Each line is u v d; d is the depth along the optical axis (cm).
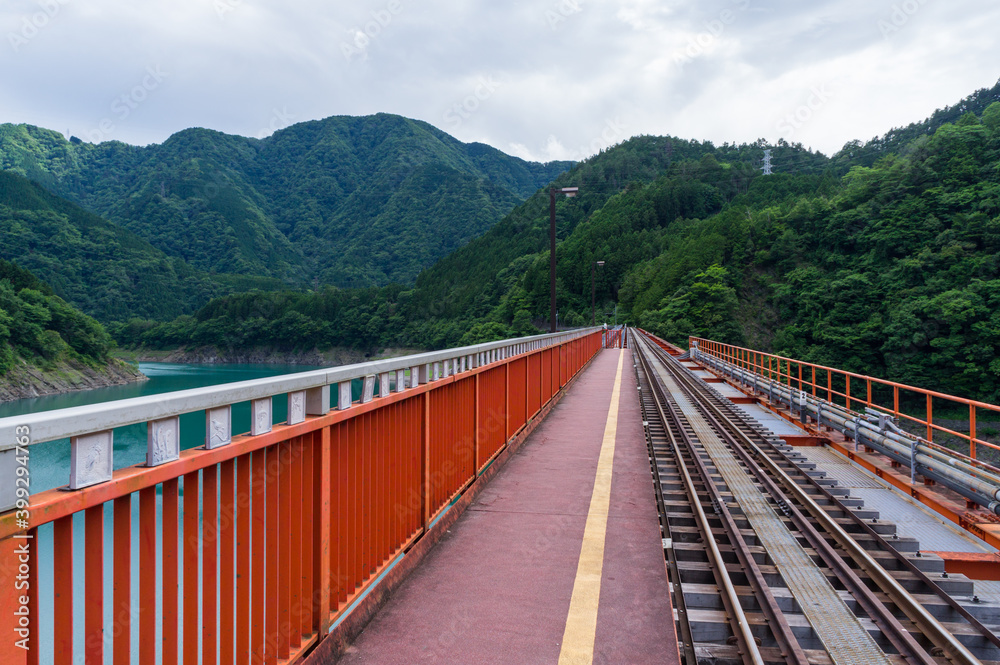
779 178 19250
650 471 668
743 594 369
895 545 502
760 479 712
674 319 11969
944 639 337
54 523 139
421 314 16050
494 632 307
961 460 648
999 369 7138
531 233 18088
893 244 10312
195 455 182
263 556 222
